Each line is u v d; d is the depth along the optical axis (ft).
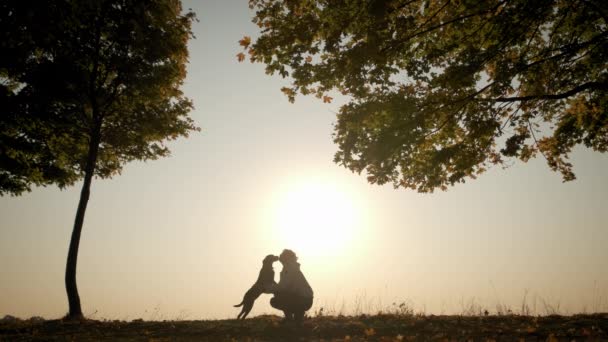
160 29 48.32
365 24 33.24
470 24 37.09
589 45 38.19
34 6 40.98
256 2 36.29
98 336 31.24
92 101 46.44
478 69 36.68
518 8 34.60
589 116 42.57
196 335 30.71
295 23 34.99
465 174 41.57
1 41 42.16
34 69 45.06
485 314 35.47
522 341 25.23
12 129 48.34
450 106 39.01
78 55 45.57
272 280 32.94
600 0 33.65
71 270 42.42
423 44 37.27
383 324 31.76
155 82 47.11
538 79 41.06
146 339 30.07
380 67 35.68
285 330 30.45
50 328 34.30
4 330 33.22
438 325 30.96
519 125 42.68
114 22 46.52
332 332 29.99
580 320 30.27
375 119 38.75
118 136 52.19
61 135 50.44
